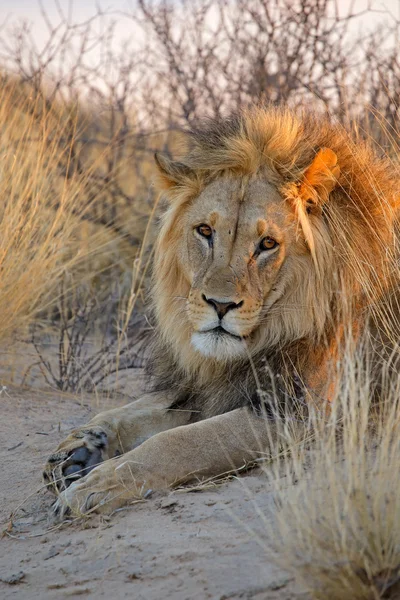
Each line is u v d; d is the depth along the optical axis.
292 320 8.20
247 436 7.73
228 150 8.34
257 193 8.21
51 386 11.73
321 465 6.25
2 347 12.34
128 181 16.83
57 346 13.69
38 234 12.73
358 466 6.15
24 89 15.37
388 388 8.06
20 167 13.09
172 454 7.52
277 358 8.23
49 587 6.24
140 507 7.20
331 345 8.25
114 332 13.87
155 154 8.72
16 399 11.16
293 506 5.84
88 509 7.19
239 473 7.73
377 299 8.41
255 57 15.13
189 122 15.23
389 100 11.96
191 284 8.42
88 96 16.95
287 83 14.09
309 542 5.61
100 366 11.77
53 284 13.34
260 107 9.46
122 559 6.35
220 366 8.53
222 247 8.11
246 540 6.20
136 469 7.40
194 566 6.03
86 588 6.12
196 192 8.54
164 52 16.66
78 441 8.05
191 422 8.92
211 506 6.95
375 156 9.16
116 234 15.29
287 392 7.96
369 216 8.43
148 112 16.78
